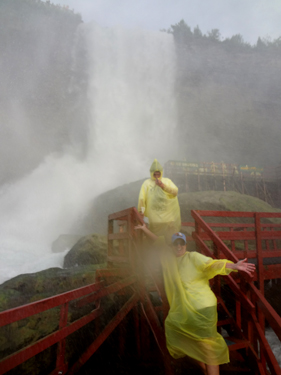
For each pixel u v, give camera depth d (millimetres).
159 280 3451
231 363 3191
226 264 2615
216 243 3551
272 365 2723
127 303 3459
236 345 3090
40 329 2963
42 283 4402
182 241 2822
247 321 3234
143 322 3762
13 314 1656
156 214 3666
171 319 2602
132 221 3965
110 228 4824
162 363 3562
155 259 3760
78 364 2406
